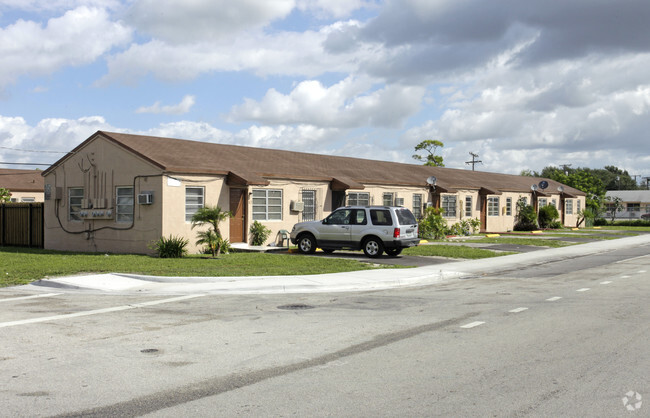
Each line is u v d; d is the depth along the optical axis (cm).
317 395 577
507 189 4006
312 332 867
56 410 536
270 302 1155
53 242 2391
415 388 598
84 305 1110
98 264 1692
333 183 2630
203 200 2139
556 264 1975
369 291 1337
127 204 2131
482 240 3006
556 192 4672
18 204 2547
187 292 1297
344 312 1038
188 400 564
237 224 2273
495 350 751
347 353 742
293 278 1459
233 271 1555
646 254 2378
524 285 1421
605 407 540
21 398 569
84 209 2252
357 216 2052
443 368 670
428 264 1861
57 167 2367
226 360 710
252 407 544
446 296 1239
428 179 3216
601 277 1573
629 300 1154
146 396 576
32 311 1043
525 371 655
